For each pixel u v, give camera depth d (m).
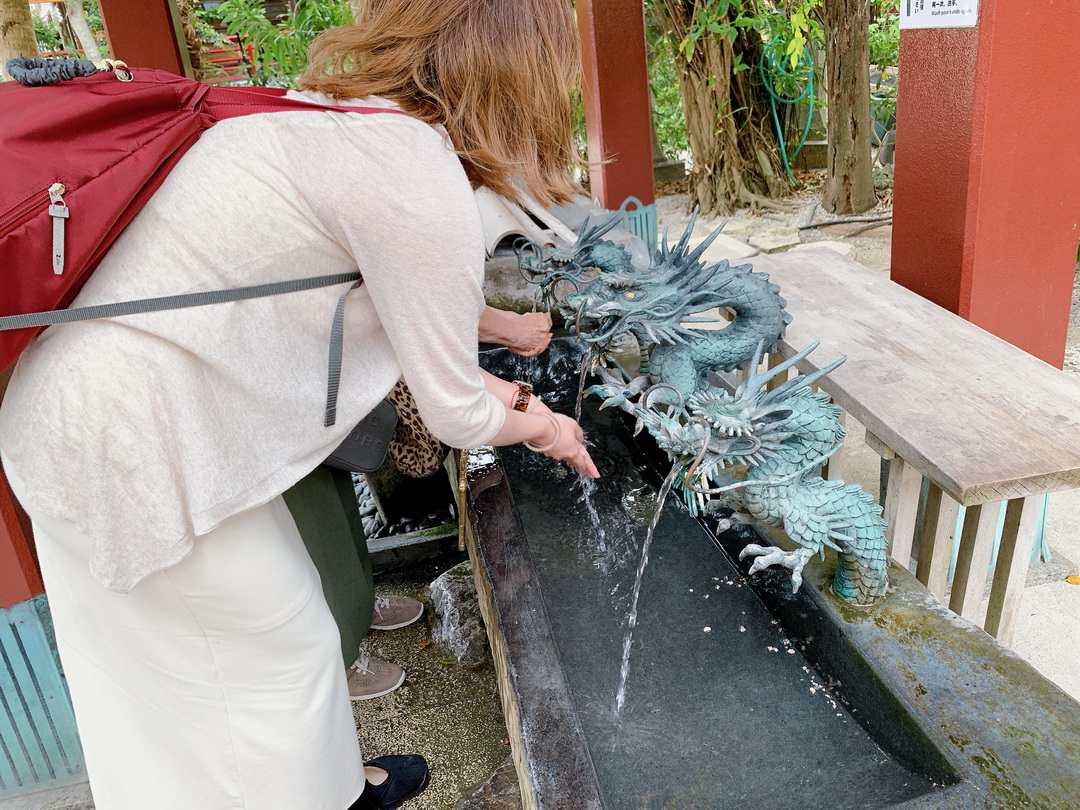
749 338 1.87
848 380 1.81
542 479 2.15
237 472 1.08
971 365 1.84
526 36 1.06
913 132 2.18
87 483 1.01
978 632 1.40
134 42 4.03
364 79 1.08
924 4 2.03
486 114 1.08
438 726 2.07
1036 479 1.44
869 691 1.37
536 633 1.54
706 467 1.37
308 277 1.06
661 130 7.95
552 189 1.16
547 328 2.08
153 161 0.97
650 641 1.65
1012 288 2.13
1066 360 3.57
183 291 1.00
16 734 1.83
